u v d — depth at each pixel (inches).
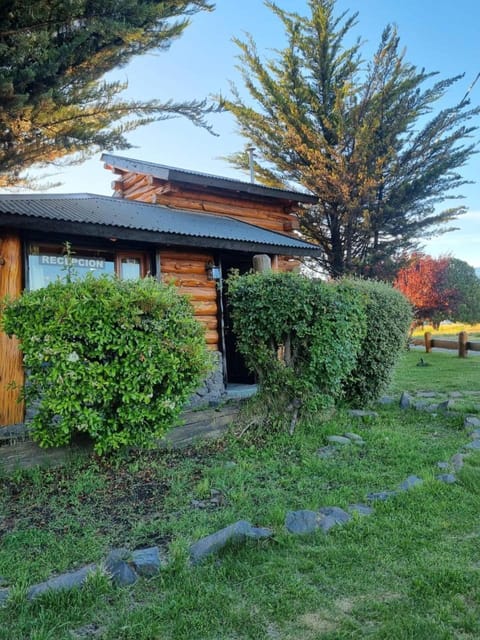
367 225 569.9
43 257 225.9
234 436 184.7
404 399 251.3
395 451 169.2
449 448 172.4
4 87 166.2
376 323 242.4
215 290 294.0
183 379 160.9
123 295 150.4
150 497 130.6
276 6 576.7
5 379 200.4
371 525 111.0
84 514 119.5
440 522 112.5
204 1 203.3
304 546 102.0
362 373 243.4
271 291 196.1
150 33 200.1
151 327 153.3
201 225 288.5
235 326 208.1
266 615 79.0
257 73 585.9
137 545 103.7
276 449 173.0
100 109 201.8
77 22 182.9
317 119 592.1
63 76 190.4
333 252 611.8
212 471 148.3
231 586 87.6
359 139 542.6
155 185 345.4
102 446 150.0
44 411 150.6
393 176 580.7
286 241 305.6
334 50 588.7
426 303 698.2
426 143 577.3
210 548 99.2
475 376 364.8
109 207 279.7
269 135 584.7
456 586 86.3
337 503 124.1
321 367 198.1
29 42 174.9
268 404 198.8
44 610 79.4
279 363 199.0
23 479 140.9
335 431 195.0
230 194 376.5
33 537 106.2
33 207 226.2
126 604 81.7
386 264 596.7
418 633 74.0
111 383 147.7
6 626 75.9
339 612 80.0
